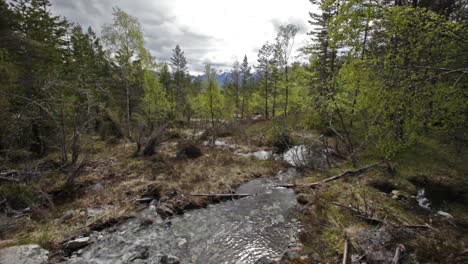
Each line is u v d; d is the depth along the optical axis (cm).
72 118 955
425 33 488
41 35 1308
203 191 800
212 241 508
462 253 382
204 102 1688
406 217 545
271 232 544
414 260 375
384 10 564
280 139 1669
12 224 502
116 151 1353
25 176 700
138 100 2383
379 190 749
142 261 425
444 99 546
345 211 597
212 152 1466
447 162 891
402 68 507
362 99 683
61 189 716
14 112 828
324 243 469
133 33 1612
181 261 436
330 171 990
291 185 880
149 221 578
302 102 1298
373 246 415
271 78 2539
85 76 1462
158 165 1096
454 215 559
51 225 524
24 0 1273
